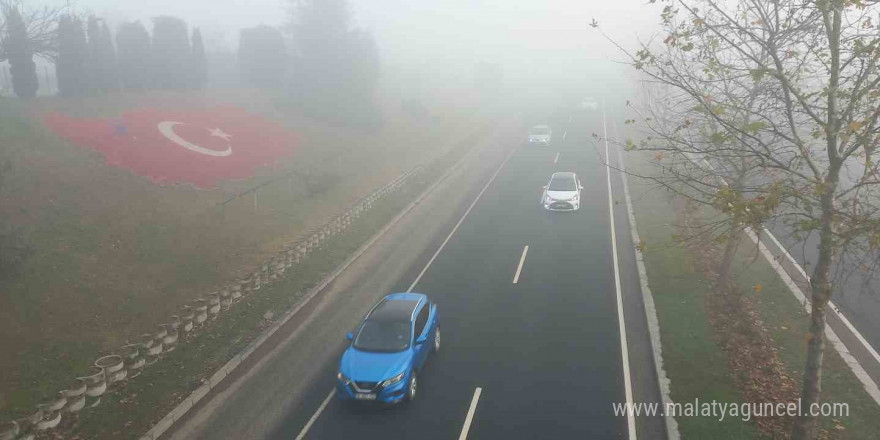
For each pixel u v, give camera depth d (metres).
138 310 13.68
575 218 22.67
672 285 15.32
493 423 9.81
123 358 11.90
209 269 16.44
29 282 12.98
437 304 15.17
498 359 12.09
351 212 22.50
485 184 29.17
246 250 18.17
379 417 10.16
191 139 26.42
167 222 18.09
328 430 9.88
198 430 10.16
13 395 10.17
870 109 7.68
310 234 20.09
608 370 11.46
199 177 22.41
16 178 16.83
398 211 24.16
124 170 20.44
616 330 13.22
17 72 26.03
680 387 10.55
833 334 12.25
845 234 7.25
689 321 13.16
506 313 14.41
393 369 10.35
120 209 17.72
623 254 18.38
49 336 11.87
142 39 32.66
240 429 10.12
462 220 23.09
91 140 22.08
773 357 11.44
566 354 12.18
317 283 16.98
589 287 15.84
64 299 13.02
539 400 10.48
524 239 20.38
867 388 10.24
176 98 32.88
